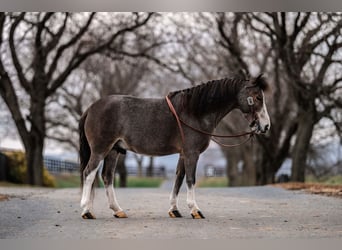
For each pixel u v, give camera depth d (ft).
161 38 98.84
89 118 34.55
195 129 34.14
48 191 63.31
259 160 104.63
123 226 31.60
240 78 35.45
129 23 88.38
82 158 35.55
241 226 31.78
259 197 53.06
